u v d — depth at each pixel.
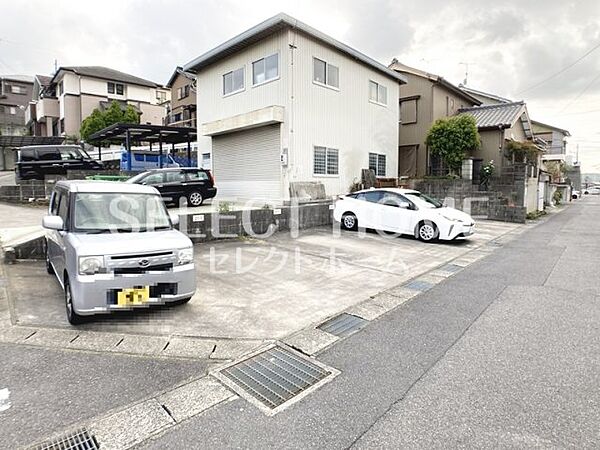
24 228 7.73
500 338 3.56
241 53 13.23
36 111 34.12
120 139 18.31
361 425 2.32
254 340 3.57
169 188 10.88
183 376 2.91
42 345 3.35
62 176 13.61
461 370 2.97
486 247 8.54
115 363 3.07
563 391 2.66
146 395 2.64
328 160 13.18
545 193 19.69
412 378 2.87
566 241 9.34
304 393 2.70
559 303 4.55
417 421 2.35
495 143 16.75
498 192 13.55
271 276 5.75
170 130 15.91
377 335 3.68
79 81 29.59
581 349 3.32
